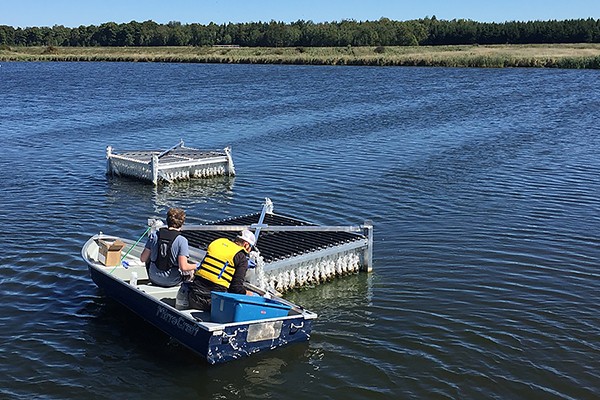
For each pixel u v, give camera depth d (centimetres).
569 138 2677
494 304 1045
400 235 1391
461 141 2602
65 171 2059
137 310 968
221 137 2722
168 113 3522
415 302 1057
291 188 1828
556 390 802
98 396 785
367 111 3603
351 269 1185
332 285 1136
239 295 857
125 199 1723
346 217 1532
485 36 12500
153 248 946
